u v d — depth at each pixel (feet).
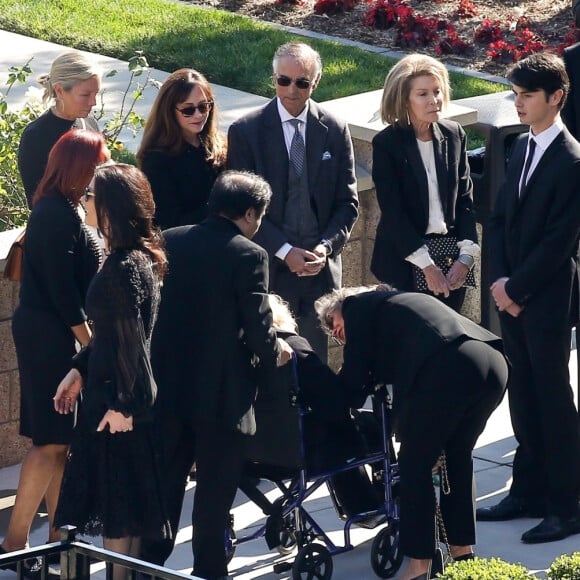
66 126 78.07
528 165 73.26
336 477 71.41
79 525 61.93
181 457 67.31
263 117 81.82
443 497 68.39
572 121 84.79
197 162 78.79
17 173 97.96
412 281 83.20
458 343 65.77
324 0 175.32
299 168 81.87
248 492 70.54
